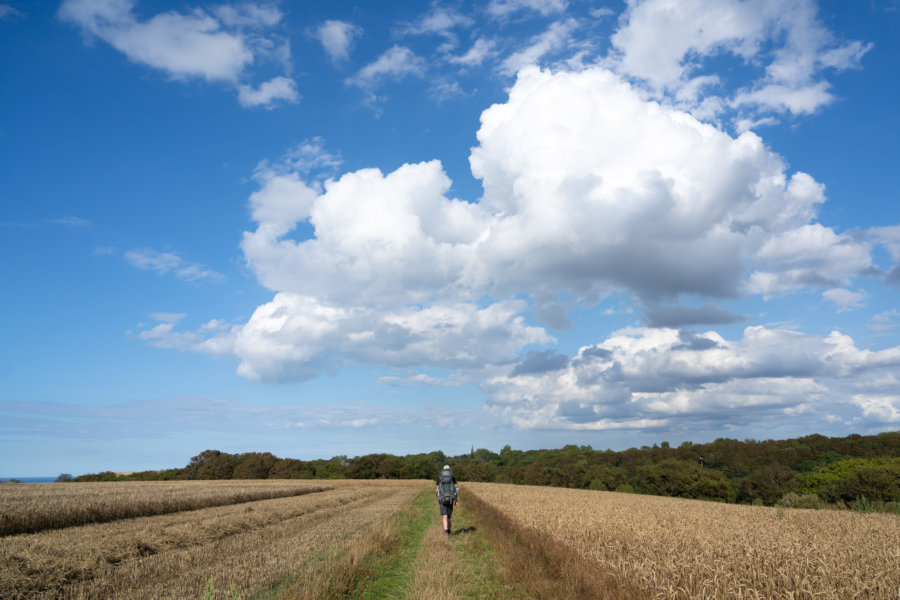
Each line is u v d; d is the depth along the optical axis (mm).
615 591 8562
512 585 10523
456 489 18578
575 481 105625
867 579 8656
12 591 8961
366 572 11250
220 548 14219
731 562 9914
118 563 12125
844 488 54969
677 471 89000
